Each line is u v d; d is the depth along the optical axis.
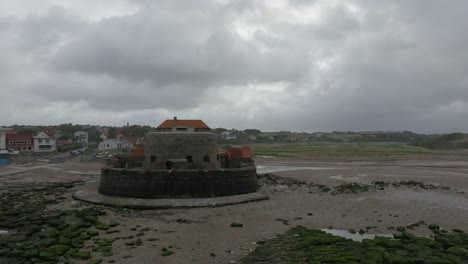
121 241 21.78
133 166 41.72
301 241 20.70
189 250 20.08
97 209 31.22
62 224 25.62
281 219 27.42
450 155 117.06
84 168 75.38
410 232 23.72
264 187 43.41
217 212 30.08
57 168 75.00
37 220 26.67
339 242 20.38
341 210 30.69
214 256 19.08
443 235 22.19
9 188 46.28
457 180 51.31
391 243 19.72
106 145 149.00
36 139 121.50
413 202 33.91
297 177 56.28
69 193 41.22
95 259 18.53
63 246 20.36
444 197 36.66
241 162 44.09
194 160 37.84
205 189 34.62
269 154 124.75
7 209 31.39
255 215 28.91
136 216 28.66
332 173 62.88
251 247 20.66
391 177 56.06
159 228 24.86
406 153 125.06
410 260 16.84
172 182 34.03
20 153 104.12
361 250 18.58
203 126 48.78
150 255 19.22
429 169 70.56
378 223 26.23
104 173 37.47
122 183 35.31
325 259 16.94
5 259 18.47
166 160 37.34
